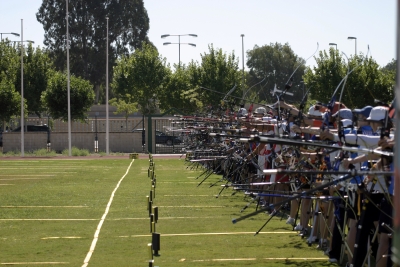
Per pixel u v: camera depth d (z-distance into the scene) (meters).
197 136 30.42
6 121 56.16
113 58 91.19
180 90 59.16
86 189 23.14
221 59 53.22
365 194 9.41
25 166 37.25
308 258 11.13
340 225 10.72
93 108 80.19
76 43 90.25
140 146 54.50
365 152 8.31
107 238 13.07
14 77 63.16
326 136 9.95
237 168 19.94
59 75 57.34
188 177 28.06
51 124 68.12
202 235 13.41
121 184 25.08
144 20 93.06
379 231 9.34
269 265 10.58
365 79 30.17
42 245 12.41
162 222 15.16
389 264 9.09
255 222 15.14
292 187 14.19
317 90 35.72
